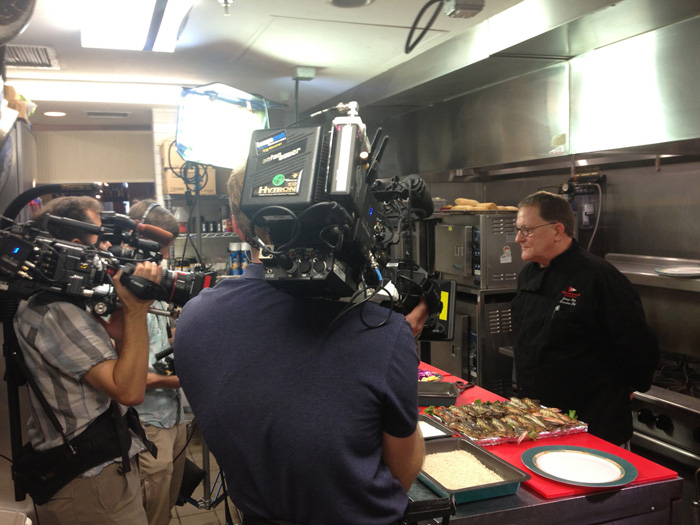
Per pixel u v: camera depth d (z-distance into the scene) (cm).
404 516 100
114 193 573
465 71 307
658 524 150
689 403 244
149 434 212
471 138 370
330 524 90
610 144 276
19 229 158
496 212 367
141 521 169
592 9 221
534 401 207
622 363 219
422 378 235
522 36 256
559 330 228
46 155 504
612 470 151
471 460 160
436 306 158
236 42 284
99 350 154
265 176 92
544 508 139
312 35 274
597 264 225
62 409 156
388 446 96
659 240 306
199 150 297
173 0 224
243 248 415
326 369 90
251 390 93
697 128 236
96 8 232
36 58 305
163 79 357
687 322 295
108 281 153
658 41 248
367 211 99
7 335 157
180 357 102
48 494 157
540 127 316
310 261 89
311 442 88
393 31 272
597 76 279
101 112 445
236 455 94
